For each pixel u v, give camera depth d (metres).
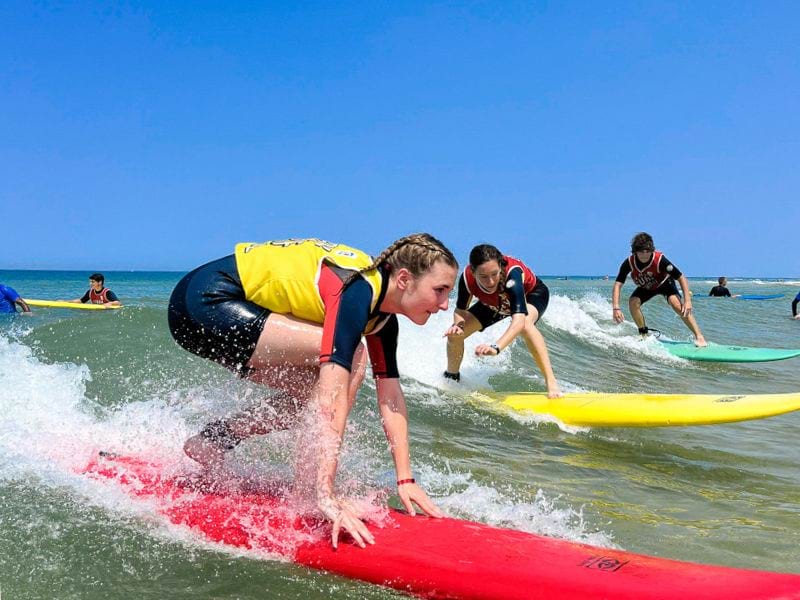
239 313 2.80
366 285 2.57
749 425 5.37
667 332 12.13
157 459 3.23
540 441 4.64
